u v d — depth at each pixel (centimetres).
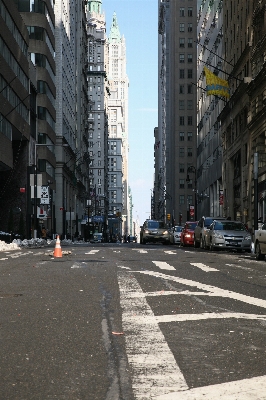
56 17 9075
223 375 486
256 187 3556
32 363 530
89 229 12575
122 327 707
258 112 4778
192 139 14275
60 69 9069
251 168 5244
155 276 1355
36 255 2444
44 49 7562
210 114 8262
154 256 2305
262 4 4825
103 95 19012
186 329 696
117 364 525
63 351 580
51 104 8162
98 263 1833
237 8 6081
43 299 959
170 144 15825
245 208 5594
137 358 547
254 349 588
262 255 2197
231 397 421
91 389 446
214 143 7831
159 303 906
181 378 475
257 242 2219
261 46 4819
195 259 2102
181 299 952
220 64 7269
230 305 891
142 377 479
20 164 6538
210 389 441
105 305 889
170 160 15738
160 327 709
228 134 6644
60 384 461
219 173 7319
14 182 6538
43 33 7556
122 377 480
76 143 12031
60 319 766
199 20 9850
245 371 499
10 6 5319
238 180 6066
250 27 5359
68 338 643
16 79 5662
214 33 7881
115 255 2386
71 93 11006
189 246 4159
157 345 605
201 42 9462
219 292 1046
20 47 5897
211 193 8269
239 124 5962
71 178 10412
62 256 2292
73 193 11019
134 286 1143
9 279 1294
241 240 3022
